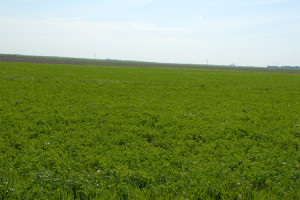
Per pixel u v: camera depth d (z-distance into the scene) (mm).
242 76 57406
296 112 19531
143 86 30578
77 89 25469
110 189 7141
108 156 9719
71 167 8648
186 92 27625
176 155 10148
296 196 7254
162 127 14062
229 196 7125
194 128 13781
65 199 6570
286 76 63750
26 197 6570
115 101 20750
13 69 42594
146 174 8109
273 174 8484
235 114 17734
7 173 7832
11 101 18203
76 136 11953
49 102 18719
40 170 8016
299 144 11969
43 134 11938
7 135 11586
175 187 7422
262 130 13945
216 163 9359
